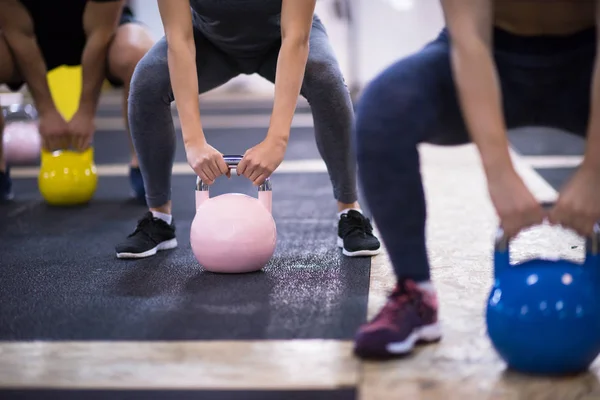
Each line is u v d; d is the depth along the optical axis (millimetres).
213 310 2068
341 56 11016
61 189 3725
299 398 1562
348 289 2232
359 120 1688
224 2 2363
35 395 1598
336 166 2645
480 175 4434
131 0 10922
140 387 1584
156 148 2592
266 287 2273
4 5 3145
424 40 10891
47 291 2297
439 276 2354
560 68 1657
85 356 1763
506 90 1690
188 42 2301
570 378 1603
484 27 1567
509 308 1587
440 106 1692
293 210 3539
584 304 1567
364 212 3404
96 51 3285
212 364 1694
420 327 1769
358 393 1537
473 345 1787
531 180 4137
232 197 2480
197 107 2297
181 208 3625
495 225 3100
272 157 2234
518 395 1520
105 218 3475
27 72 3256
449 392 1537
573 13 1606
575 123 1739
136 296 2223
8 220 3457
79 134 3352
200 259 2447
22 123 5215
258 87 12008
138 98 2496
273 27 2475
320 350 1765
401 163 1670
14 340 1879
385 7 10836
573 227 1525
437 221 3197
